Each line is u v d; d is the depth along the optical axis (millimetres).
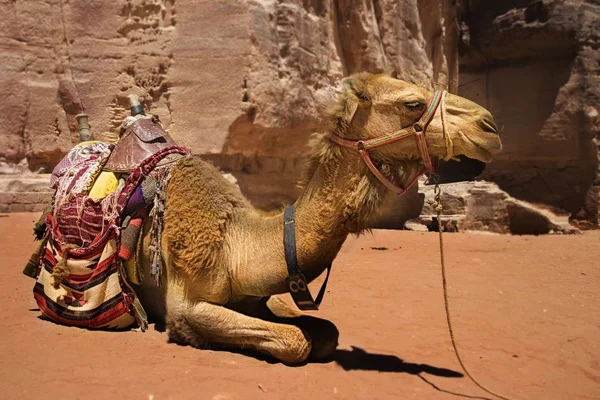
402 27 21344
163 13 16562
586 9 20594
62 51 17297
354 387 4469
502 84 22625
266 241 5027
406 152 4664
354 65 20047
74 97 17125
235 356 5055
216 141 15367
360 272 9984
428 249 13633
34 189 16016
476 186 20922
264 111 15281
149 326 5855
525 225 19672
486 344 5906
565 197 20969
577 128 20641
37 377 4332
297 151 17078
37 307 6531
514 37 21812
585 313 7441
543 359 5480
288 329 4863
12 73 16875
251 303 5590
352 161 4680
